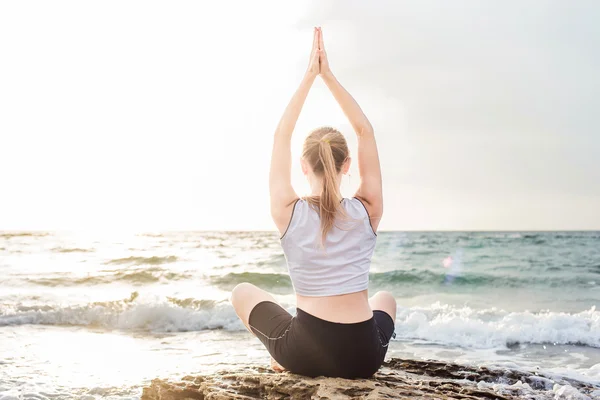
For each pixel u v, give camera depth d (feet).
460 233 150.00
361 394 8.67
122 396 13.96
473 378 13.16
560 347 23.65
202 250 101.19
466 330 26.02
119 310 29.81
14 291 46.24
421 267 72.43
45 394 14.10
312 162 8.64
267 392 9.53
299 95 9.04
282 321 9.40
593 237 115.03
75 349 21.12
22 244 117.29
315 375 9.35
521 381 13.07
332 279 8.43
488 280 57.31
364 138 9.04
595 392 12.13
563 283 55.16
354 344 8.59
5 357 18.94
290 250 8.50
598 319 27.22
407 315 31.24
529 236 121.19
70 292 45.91
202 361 18.88
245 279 56.80
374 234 8.70
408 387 10.38
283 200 8.45
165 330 27.78
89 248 105.60
